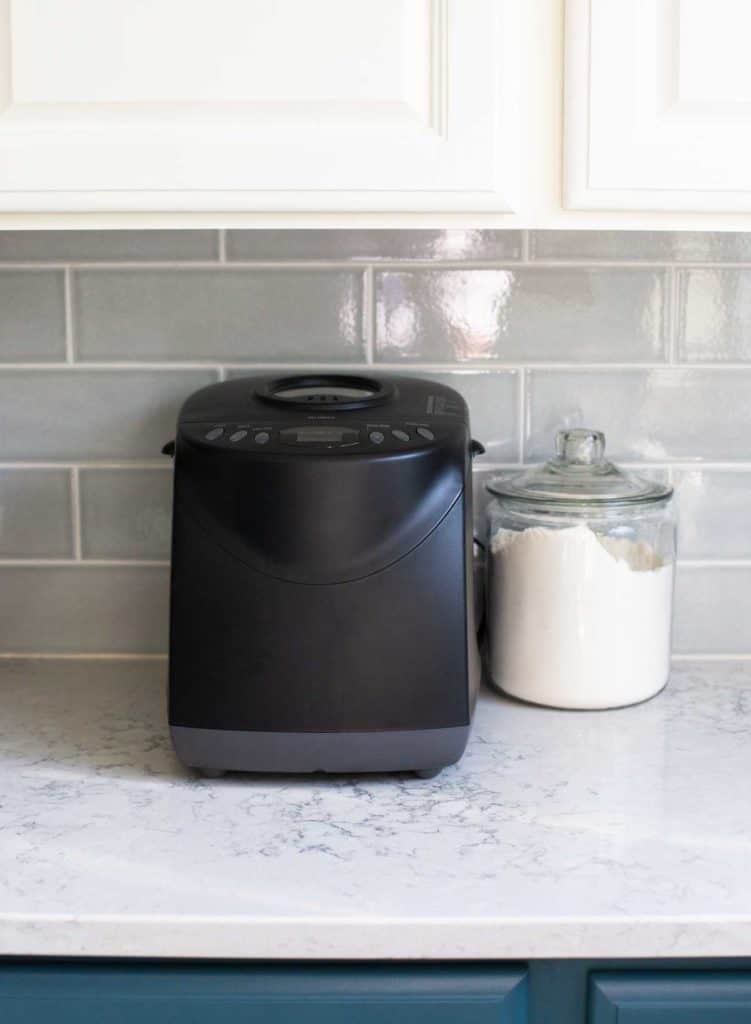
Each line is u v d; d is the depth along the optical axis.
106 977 0.81
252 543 0.95
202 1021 0.81
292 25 0.91
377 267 1.21
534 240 1.21
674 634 1.28
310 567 0.95
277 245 1.21
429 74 0.91
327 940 0.78
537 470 1.16
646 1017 0.81
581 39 0.91
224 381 1.17
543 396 1.24
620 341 1.23
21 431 1.24
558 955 0.78
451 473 0.97
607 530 1.12
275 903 0.80
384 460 0.95
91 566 1.26
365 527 0.95
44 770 1.02
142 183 0.92
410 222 0.94
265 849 0.88
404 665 0.95
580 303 1.22
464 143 0.92
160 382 1.24
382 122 0.92
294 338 1.23
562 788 0.97
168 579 1.27
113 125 0.92
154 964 0.82
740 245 1.21
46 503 1.26
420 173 0.92
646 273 1.22
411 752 0.97
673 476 1.25
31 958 0.82
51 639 1.28
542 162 0.94
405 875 0.83
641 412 1.24
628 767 1.01
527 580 1.12
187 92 0.91
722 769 1.01
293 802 0.96
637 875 0.83
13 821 0.92
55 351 1.23
